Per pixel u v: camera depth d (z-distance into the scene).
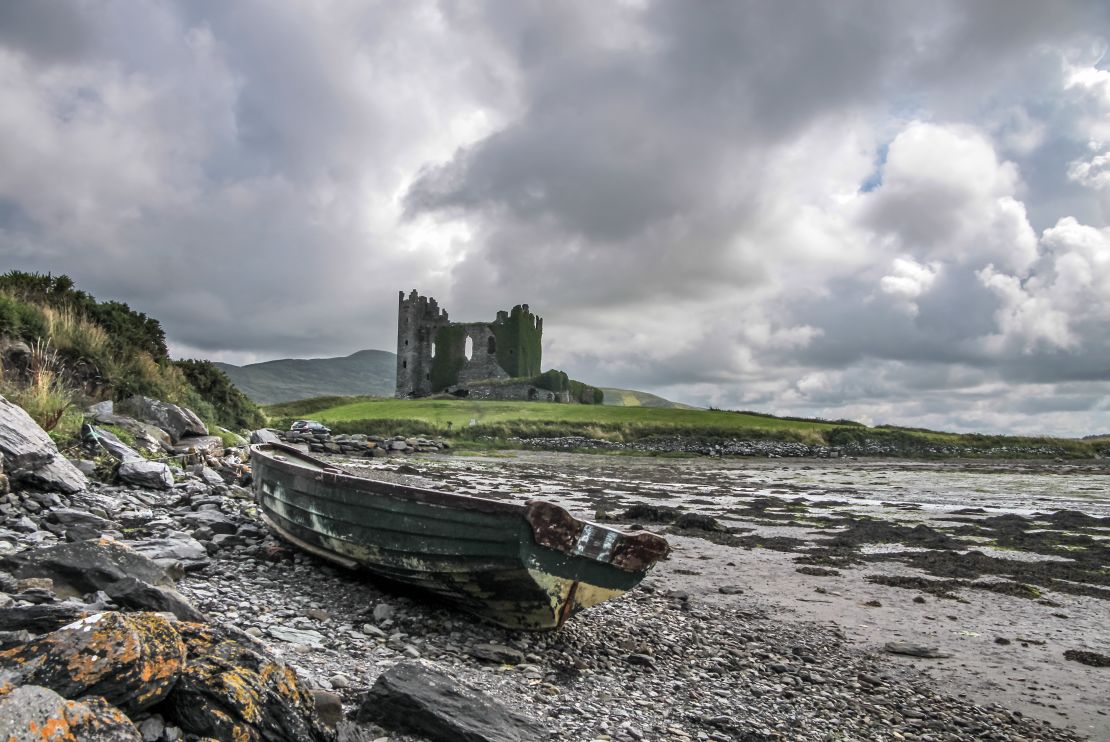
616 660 7.74
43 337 17.70
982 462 64.69
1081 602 12.12
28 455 9.73
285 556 9.65
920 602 11.95
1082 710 7.33
